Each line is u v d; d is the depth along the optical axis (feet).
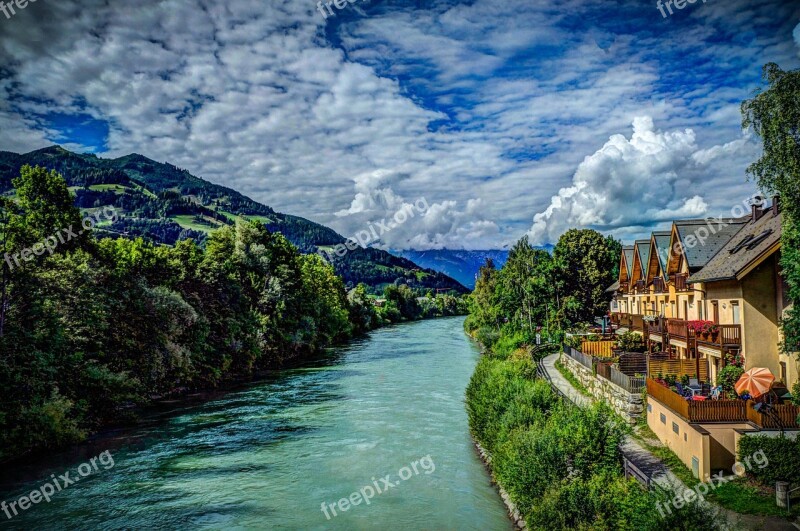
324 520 72.33
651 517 47.47
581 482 58.95
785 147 67.51
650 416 90.27
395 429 116.06
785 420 68.95
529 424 82.69
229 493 81.76
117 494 81.61
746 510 58.90
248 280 238.27
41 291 117.08
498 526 69.97
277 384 176.24
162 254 181.88
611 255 229.66
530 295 234.79
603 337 176.35
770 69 69.21
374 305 512.63
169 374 160.35
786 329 67.51
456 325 474.90
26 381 103.55
